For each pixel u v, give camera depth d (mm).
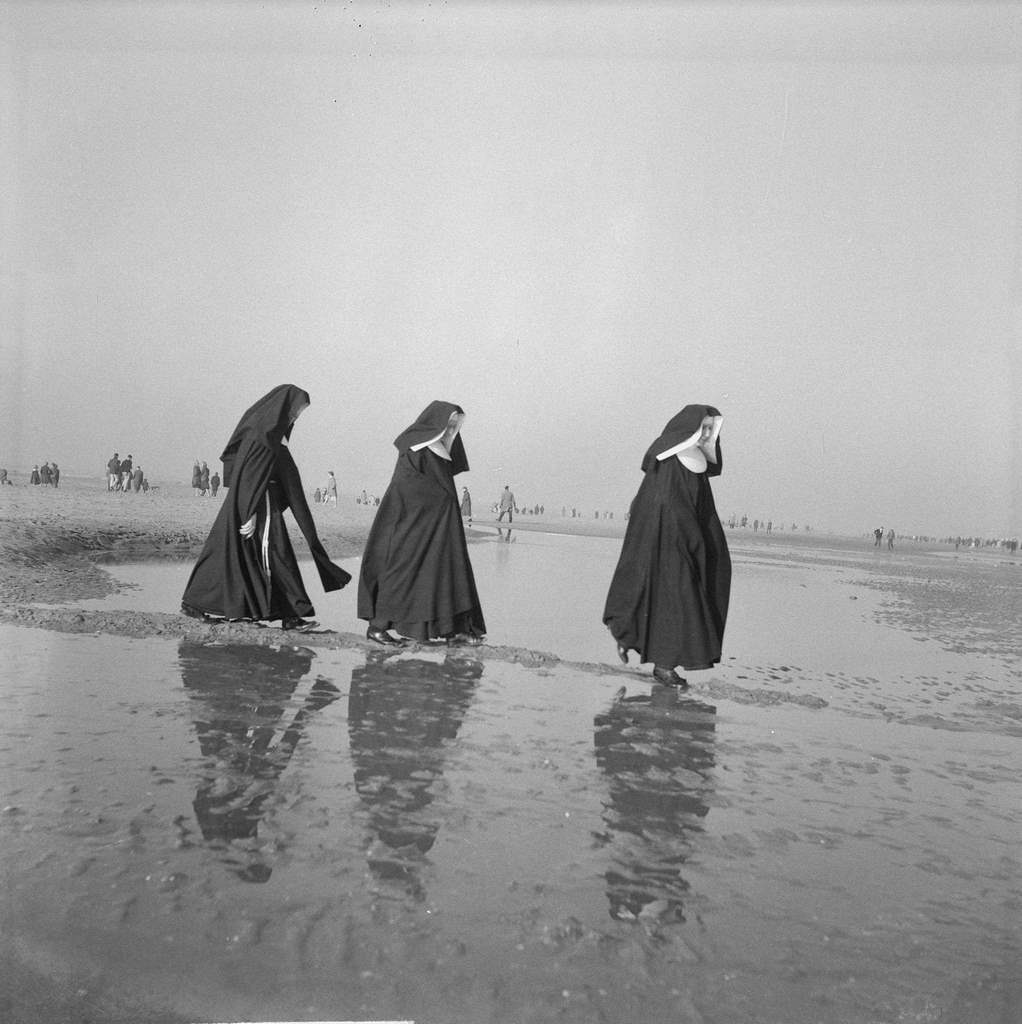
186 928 2637
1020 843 3730
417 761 4328
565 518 55281
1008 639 11430
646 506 6809
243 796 3682
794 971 2611
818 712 6176
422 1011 2309
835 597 15859
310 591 12000
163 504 25625
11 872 2896
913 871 3381
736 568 21938
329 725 4887
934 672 8414
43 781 3711
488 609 10914
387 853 3217
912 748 5320
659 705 5969
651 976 2541
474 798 3855
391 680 6215
